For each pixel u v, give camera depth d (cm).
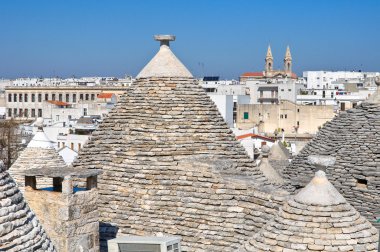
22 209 1639
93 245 2103
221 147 2623
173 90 2712
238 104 11656
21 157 3209
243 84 15225
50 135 9094
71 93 15650
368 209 2773
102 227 2420
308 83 19312
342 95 12744
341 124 3078
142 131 2619
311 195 1689
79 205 2055
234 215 2252
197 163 2445
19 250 1541
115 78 19550
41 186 2831
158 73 2750
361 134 2953
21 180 3094
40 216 2064
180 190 2408
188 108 2673
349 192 2850
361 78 18550
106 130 2705
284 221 1677
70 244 2022
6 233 1534
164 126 2612
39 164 3189
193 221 2312
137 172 2516
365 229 1648
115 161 2584
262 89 13350
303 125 11262
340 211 1662
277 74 19138
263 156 2925
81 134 8612
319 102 12650
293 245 1617
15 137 8131
